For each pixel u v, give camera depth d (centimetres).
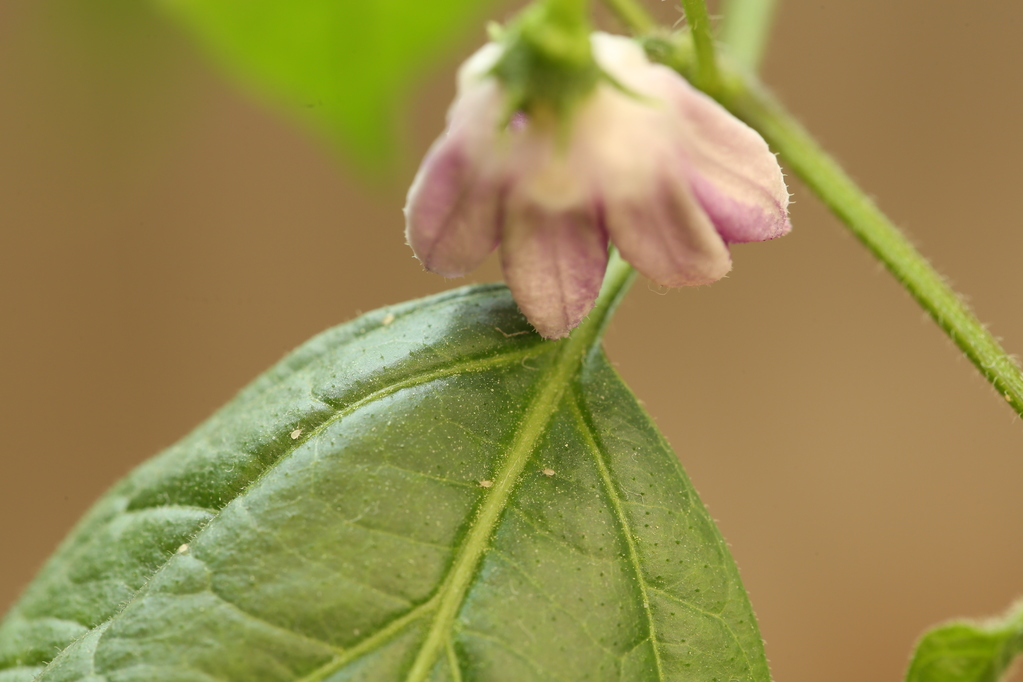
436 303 15
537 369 14
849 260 28
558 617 14
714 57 15
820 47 26
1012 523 28
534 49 13
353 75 16
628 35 15
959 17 26
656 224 13
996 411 28
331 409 14
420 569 14
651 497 14
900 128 27
